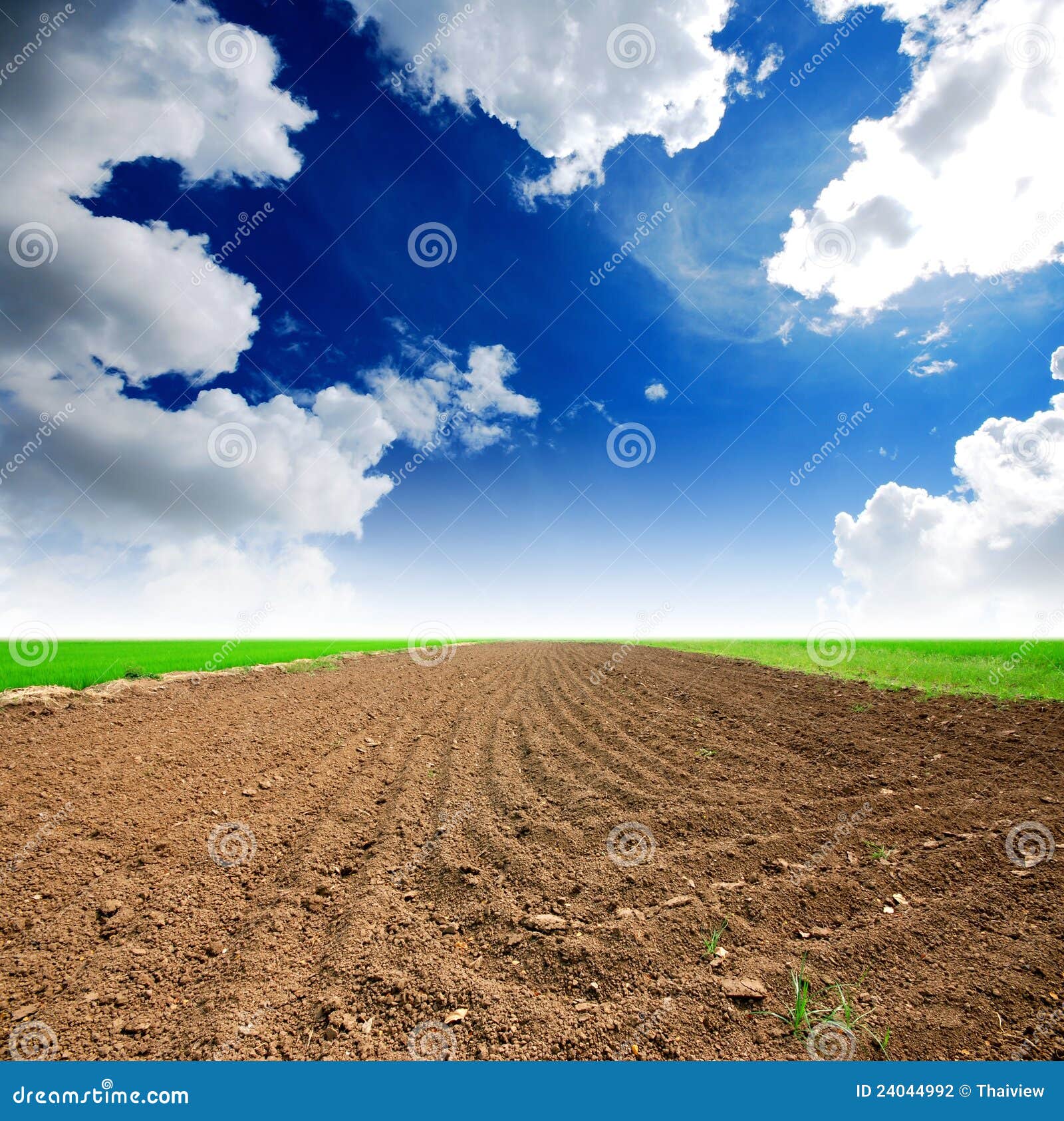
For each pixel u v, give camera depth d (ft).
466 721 33.65
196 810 17.53
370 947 11.09
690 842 15.71
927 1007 9.27
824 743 24.32
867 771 20.44
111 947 10.99
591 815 17.97
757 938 11.20
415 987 9.98
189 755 22.44
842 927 11.51
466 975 10.37
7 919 11.61
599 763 23.79
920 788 18.47
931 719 26.66
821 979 9.96
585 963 10.60
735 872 13.94
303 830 16.92
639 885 13.47
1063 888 12.17
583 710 36.65
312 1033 8.91
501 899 12.98
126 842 15.11
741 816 17.24
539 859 15.02
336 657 65.77
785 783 19.94
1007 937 10.85
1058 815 15.57
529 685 51.37
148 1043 8.70
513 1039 8.79
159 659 47.21
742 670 51.93
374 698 40.60
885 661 48.44
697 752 24.53
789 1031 8.84
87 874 13.51
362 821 17.72
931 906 12.01
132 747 22.66
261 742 25.41
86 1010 9.36
